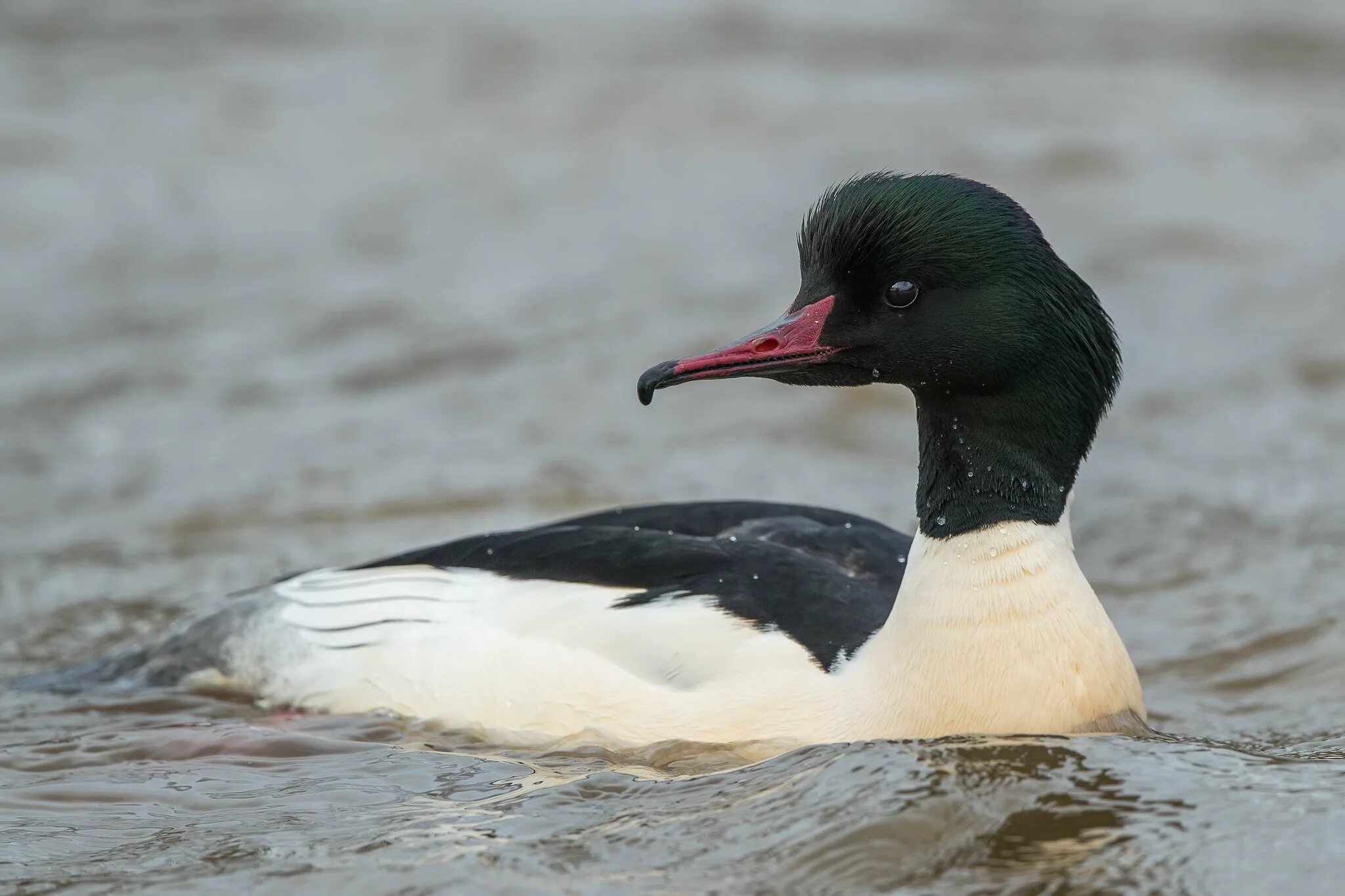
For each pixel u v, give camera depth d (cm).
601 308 1745
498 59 2683
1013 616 753
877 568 861
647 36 2822
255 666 906
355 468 1352
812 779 722
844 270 769
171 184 2131
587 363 1595
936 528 768
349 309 1748
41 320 1711
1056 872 643
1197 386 1538
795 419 1480
